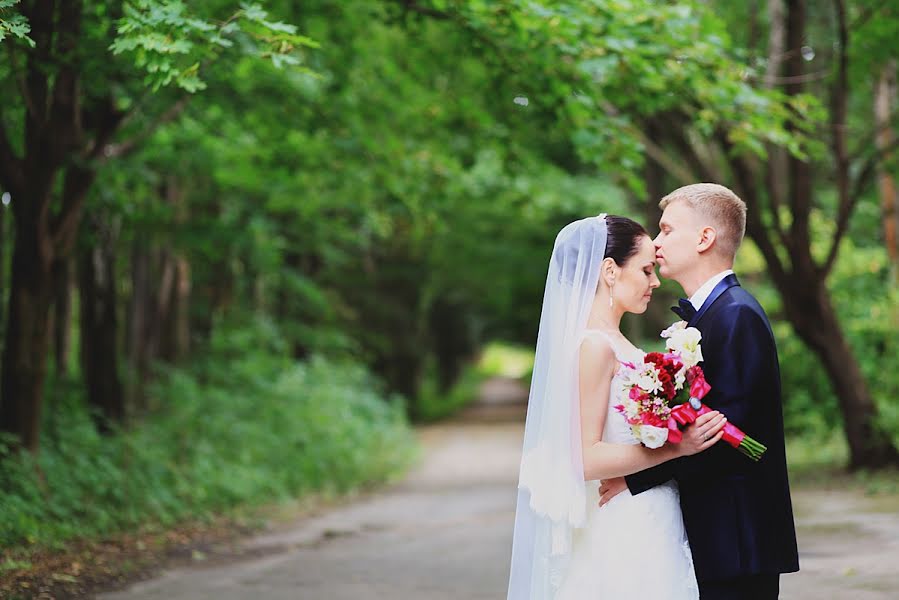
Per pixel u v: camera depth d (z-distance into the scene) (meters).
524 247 29.08
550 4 8.04
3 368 9.72
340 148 12.26
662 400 3.17
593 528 3.35
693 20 8.80
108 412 13.55
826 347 12.68
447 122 12.09
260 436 16.33
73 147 9.62
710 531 3.23
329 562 8.03
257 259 17.69
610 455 3.26
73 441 11.62
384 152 12.47
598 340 3.37
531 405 3.57
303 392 19.97
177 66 6.52
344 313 29.52
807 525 8.52
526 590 3.49
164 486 11.73
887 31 12.22
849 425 12.70
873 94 15.71
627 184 9.98
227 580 7.14
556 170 20.59
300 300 25.50
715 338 3.25
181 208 16.27
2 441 9.52
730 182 16.45
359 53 11.88
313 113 12.06
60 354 14.75
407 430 26.80
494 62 9.23
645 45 8.60
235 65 9.38
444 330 44.88
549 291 3.53
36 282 9.73
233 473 13.71
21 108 9.43
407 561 7.96
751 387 3.19
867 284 15.68
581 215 21.97
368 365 34.66
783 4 12.77
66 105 9.31
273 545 9.35
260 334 20.97
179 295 18.70
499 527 9.99
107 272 13.55
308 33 11.16
